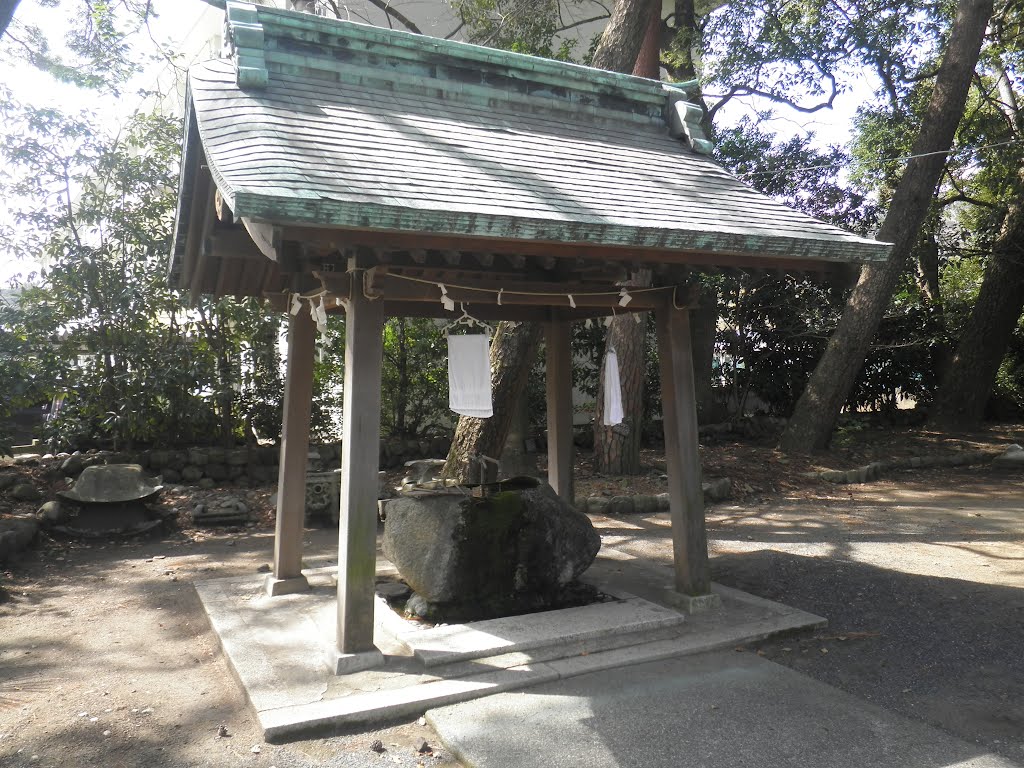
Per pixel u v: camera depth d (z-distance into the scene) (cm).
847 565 624
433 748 326
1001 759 307
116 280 905
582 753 313
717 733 329
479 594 473
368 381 397
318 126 408
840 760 307
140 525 757
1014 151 1270
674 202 457
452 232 344
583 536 506
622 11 854
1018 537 716
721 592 528
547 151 479
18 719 356
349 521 390
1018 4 1313
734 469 1079
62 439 909
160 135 940
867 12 1231
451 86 503
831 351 1207
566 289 475
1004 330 1427
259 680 377
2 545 630
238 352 988
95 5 920
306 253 404
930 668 407
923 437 1366
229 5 451
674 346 492
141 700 377
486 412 451
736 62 1214
